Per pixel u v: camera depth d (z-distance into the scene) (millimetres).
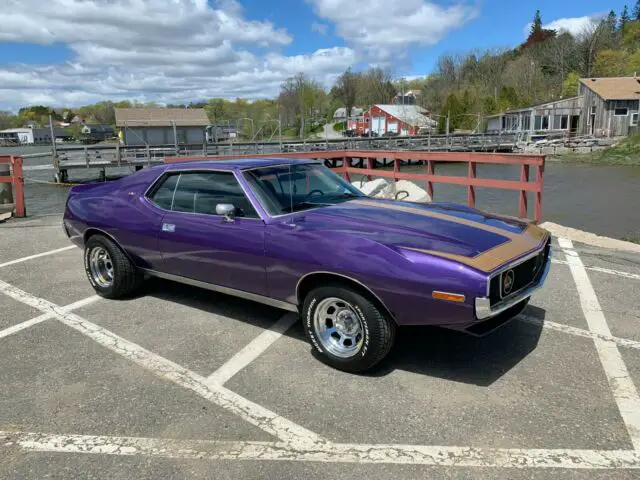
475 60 105688
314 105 114625
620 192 24375
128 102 132000
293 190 4387
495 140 55031
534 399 3262
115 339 4328
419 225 3750
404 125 79500
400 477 2588
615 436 2871
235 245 4082
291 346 4129
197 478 2627
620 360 3756
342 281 3541
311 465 2699
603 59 85812
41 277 6176
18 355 4062
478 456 2727
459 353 3930
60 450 2871
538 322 4480
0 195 10703
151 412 3229
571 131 56875
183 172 4621
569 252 6766
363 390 3420
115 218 4992
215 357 3967
